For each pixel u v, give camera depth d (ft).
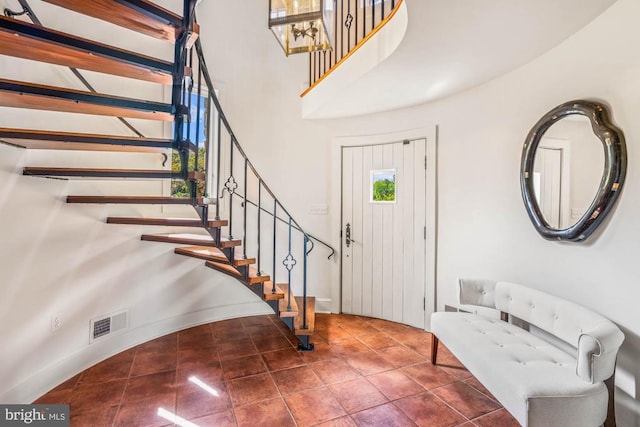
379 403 6.51
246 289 11.85
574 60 6.31
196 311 10.80
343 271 12.00
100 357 8.20
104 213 8.34
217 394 6.77
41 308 6.79
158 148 6.35
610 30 5.58
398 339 9.71
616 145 5.43
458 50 6.80
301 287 12.17
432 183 10.19
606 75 5.68
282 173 12.03
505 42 6.51
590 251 6.04
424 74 8.00
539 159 7.05
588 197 5.98
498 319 7.93
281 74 12.05
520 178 7.59
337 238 11.96
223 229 11.35
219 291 11.32
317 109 10.87
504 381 5.10
